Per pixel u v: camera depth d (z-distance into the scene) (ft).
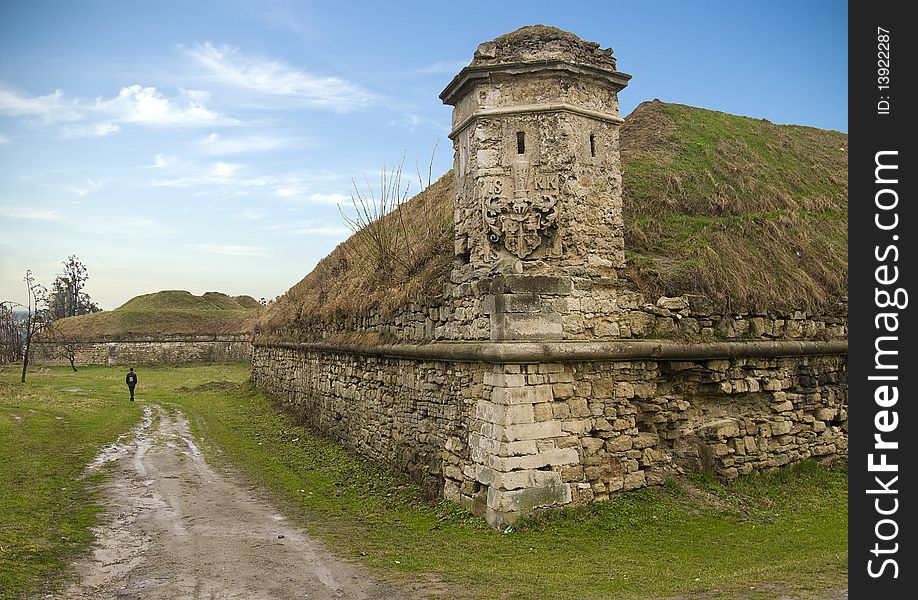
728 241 44.75
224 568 26.02
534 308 32.86
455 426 35.91
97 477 43.19
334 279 68.85
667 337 36.68
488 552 27.61
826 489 38.04
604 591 22.06
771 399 40.01
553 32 36.32
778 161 64.95
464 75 35.60
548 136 35.04
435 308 39.29
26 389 91.04
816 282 45.42
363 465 46.34
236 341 156.97
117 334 155.84
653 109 69.67
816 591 19.98
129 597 23.00
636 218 45.93
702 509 33.24
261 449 54.24
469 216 36.24
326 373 59.82
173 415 72.95
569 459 32.30
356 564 26.30
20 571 24.35
